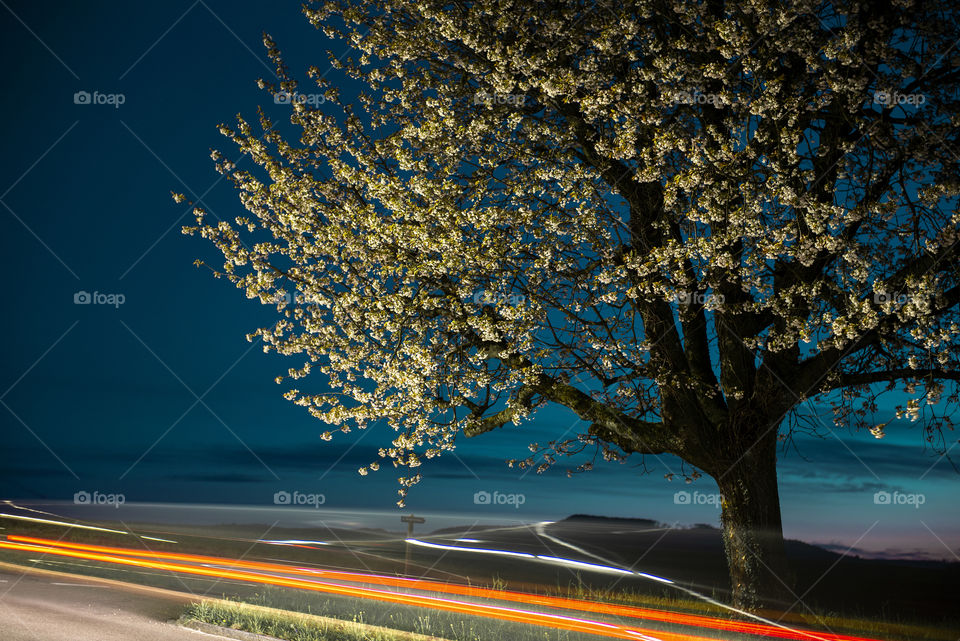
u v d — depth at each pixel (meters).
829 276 12.39
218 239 13.71
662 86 12.55
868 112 12.63
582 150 14.16
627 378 13.29
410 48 13.80
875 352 13.09
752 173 11.71
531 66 12.05
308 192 13.52
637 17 12.77
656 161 11.66
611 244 12.77
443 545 39.09
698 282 12.21
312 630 9.84
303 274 13.38
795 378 13.06
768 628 11.71
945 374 12.01
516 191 13.10
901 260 12.34
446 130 13.44
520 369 12.85
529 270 12.72
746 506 13.17
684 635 10.96
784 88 12.21
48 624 10.14
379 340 13.17
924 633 13.20
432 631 10.24
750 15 12.01
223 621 10.41
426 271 12.01
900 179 11.46
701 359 14.52
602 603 14.66
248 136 14.12
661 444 13.81
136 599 13.27
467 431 14.09
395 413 13.07
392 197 12.11
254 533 37.56
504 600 14.51
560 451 14.98
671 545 47.88
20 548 23.55
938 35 12.03
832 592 26.95
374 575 20.80
